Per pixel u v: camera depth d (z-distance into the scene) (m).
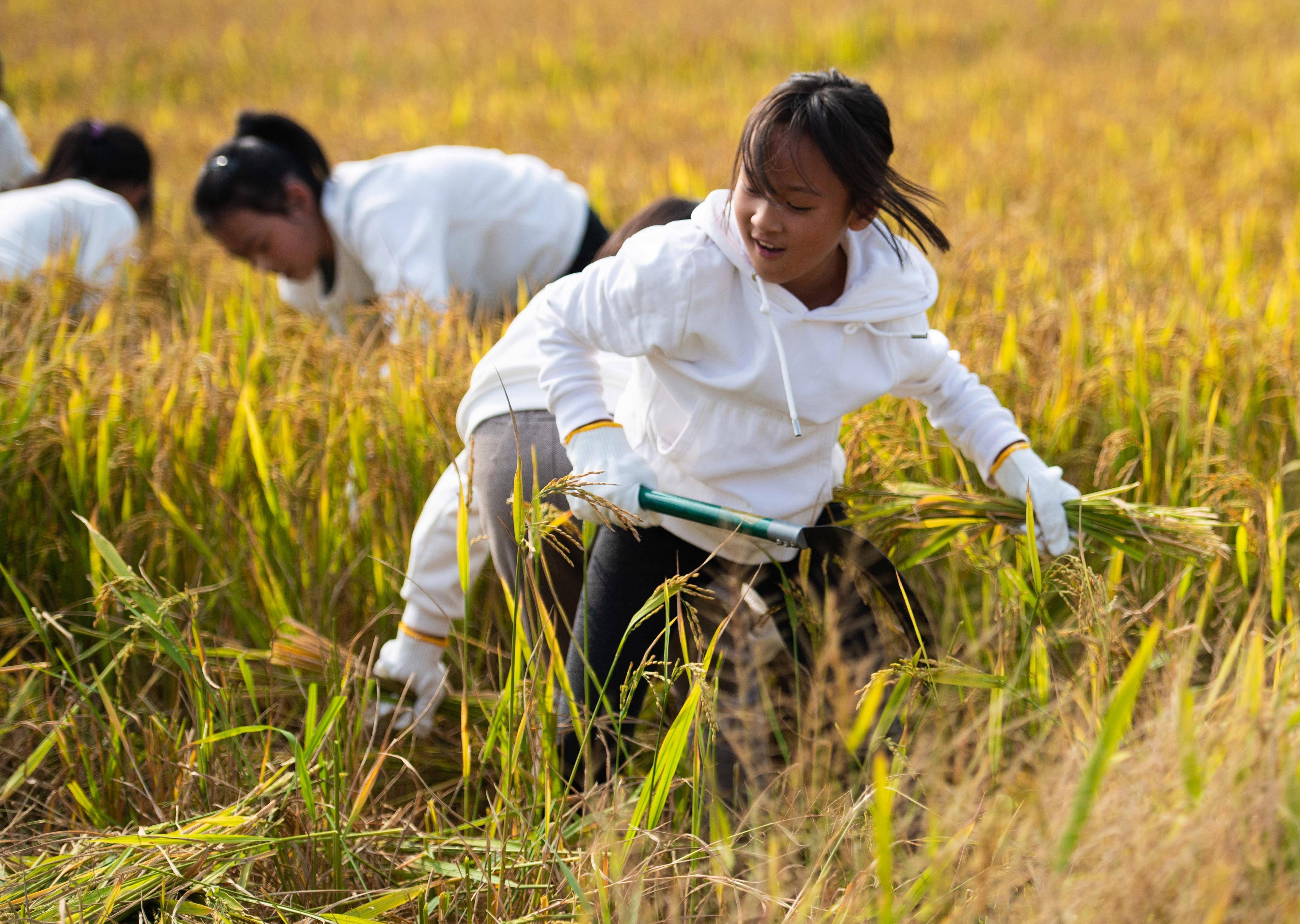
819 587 2.43
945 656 2.27
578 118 11.51
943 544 2.65
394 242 3.82
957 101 11.48
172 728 2.57
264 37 18.80
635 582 2.34
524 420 2.51
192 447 3.16
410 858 2.23
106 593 2.30
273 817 2.20
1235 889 1.38
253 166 3.70
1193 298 4.46
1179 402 3.30
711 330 2.09
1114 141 9.35
